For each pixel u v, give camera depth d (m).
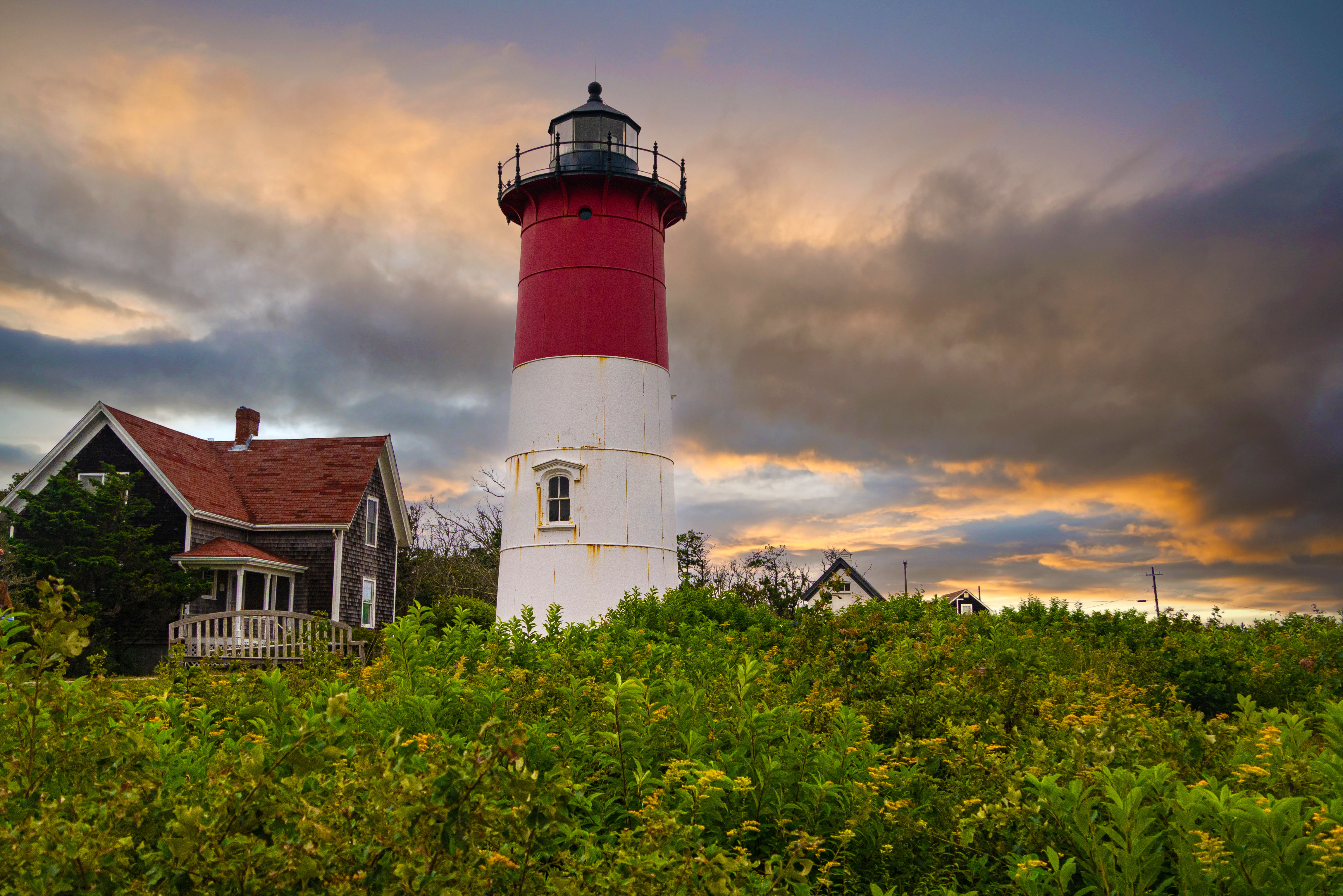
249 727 6.34
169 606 25.00
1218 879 3.79
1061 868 4.03
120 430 27.47
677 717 5.86
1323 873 3.60
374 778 3.52
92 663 5.79
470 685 6.89
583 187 22.00
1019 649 10.71
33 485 28.16
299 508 30.45
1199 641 11.41
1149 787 4.38
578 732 5.94
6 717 3.99
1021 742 6.14
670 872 3.56
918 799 5.26
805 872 3.94
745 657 8.34
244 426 34.00
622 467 20.67
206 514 27.52
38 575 22.30
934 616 13.18
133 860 3.36
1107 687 8.77
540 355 21.39
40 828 3.09
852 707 7.84
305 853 3.16
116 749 4.13
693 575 40.31
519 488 21.11
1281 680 9.55
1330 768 4.49
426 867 3.21
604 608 19.94
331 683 6.72
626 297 21.58
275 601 29.31
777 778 5.12
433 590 39.97
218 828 3.31
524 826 3.45
